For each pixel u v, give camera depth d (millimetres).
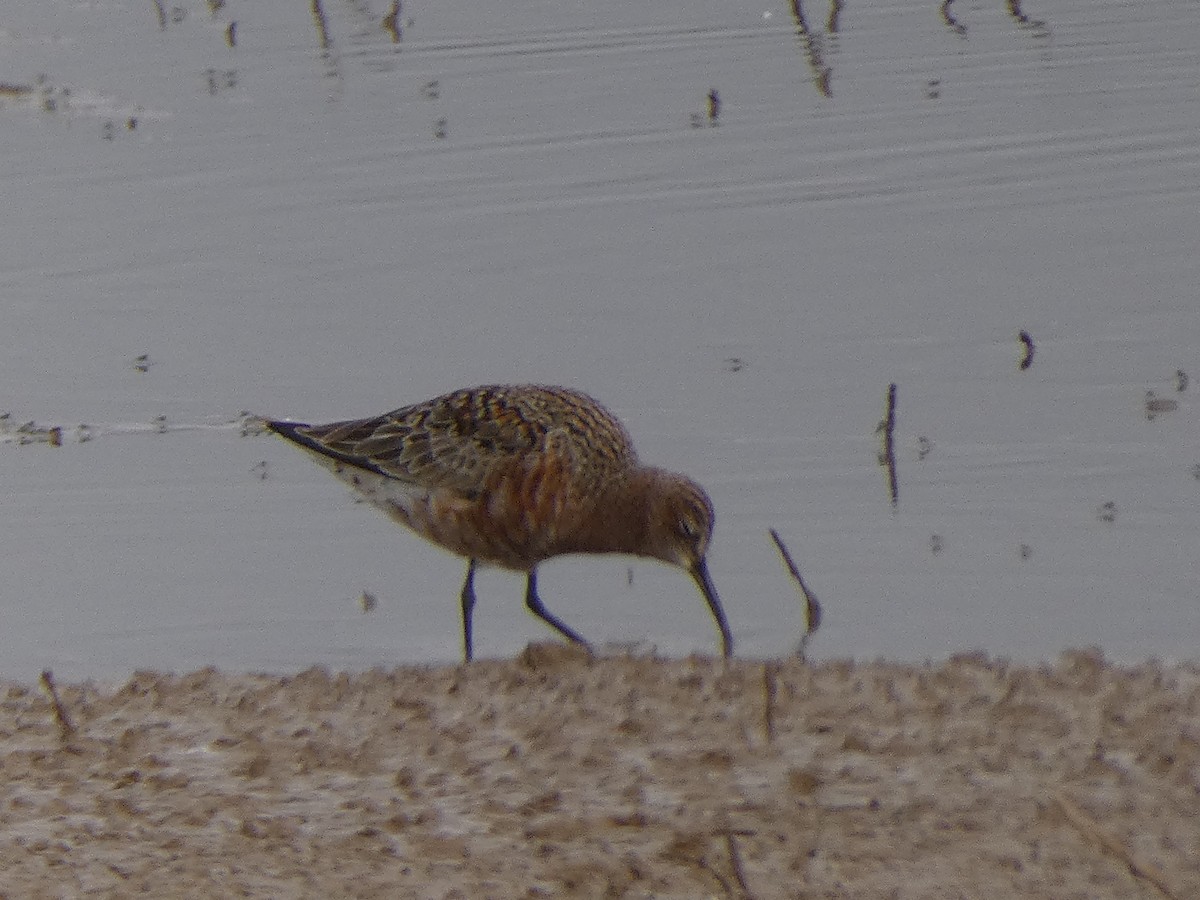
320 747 11148
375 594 14625
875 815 9844
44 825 10195
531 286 19297
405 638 13875
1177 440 16047
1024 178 21266
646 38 25781
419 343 18266
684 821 9914
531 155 22234
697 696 11625
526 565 13891
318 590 14672
